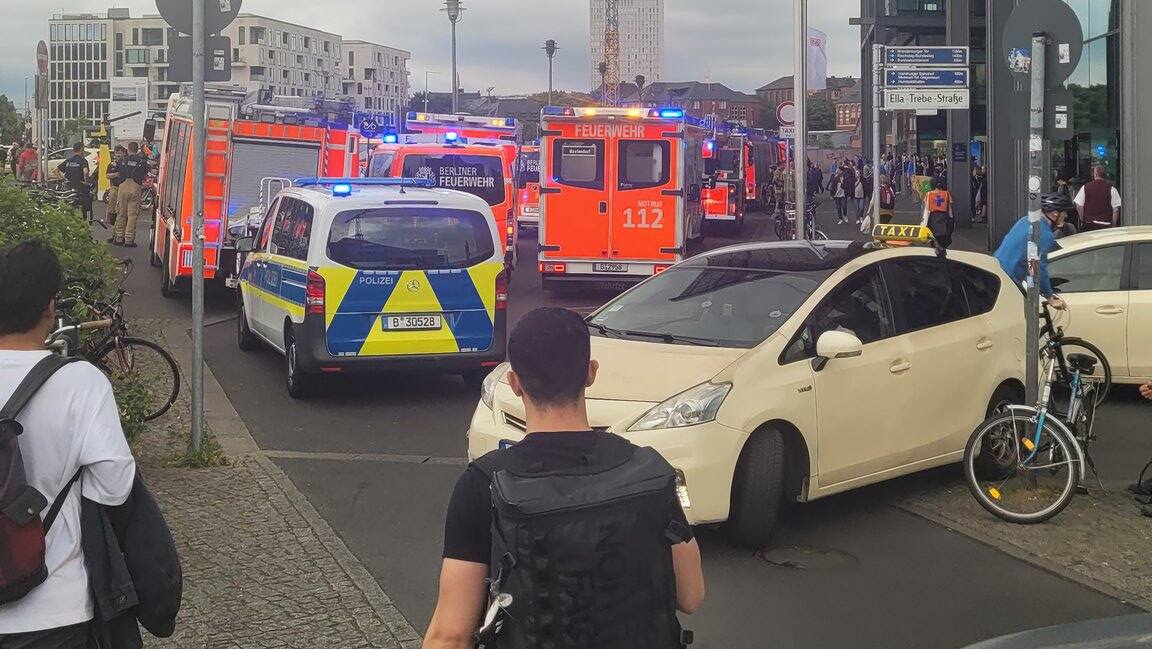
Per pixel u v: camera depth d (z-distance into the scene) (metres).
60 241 9.36
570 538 2.46
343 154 18.14
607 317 7.84
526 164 32.28
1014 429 7.37
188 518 7.06
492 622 2.49
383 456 9.00
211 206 17.36
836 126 158.50
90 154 39.25
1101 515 7.41
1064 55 7.64
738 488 6.61
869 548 6.80
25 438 2.99
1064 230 17.20
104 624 3.12
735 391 6.55
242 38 195.25
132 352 9.84
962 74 18.86
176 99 20.39
